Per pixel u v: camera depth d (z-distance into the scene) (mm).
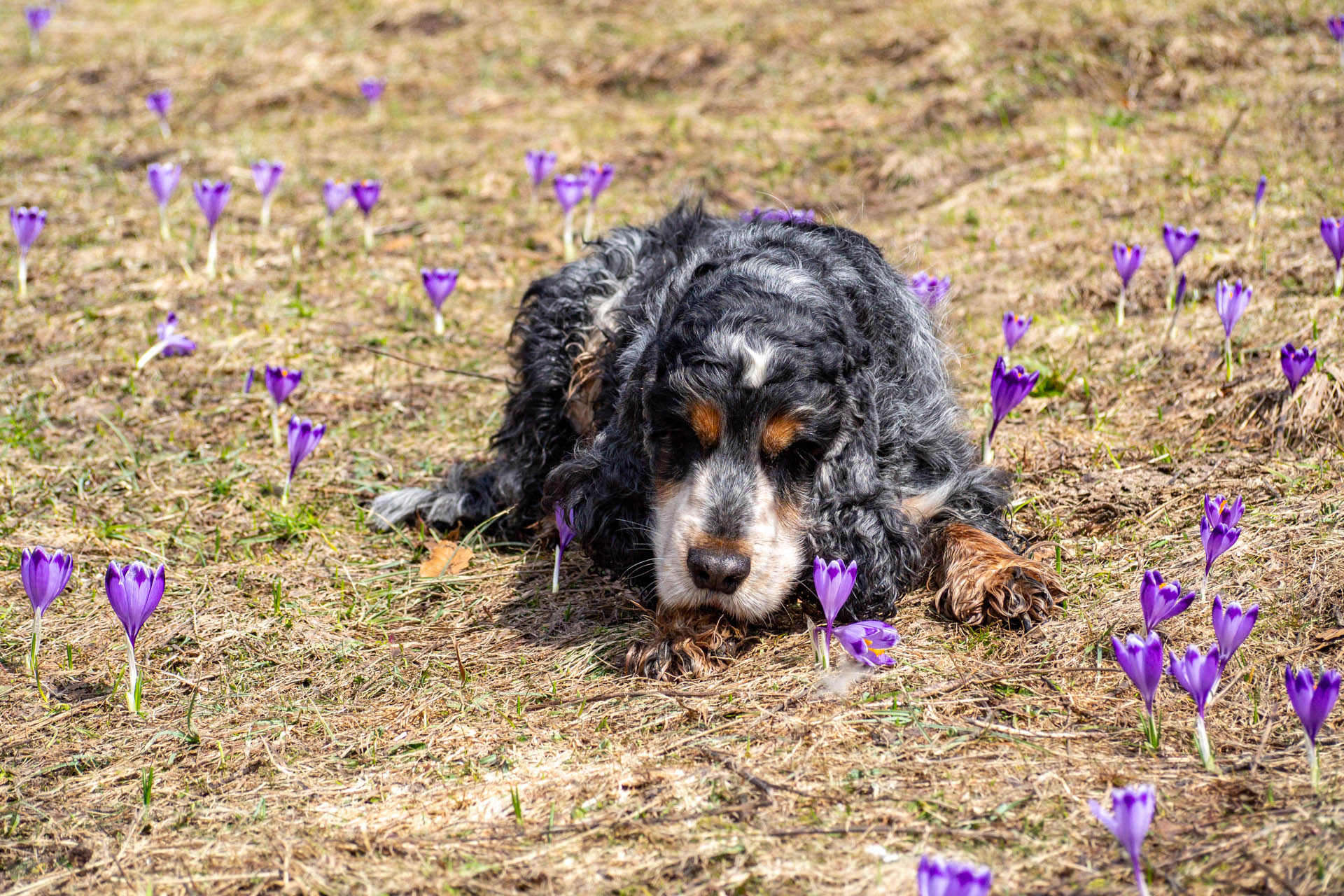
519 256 9867
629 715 4473
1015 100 11492
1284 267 7738
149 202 10750
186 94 13539
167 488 6668
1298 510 5312
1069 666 4547
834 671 4672
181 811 3982
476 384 8008
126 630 4594
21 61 14586
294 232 10227
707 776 3971
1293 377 5836
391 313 8945
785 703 4441
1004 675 4539
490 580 5887
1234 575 4918
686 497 4809
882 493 5281
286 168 11562
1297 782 3645
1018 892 3273
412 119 12859
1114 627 4738
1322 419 5992
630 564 5496
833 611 4539
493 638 5273
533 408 6707
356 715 4621
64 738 4457
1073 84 11586
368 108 13188
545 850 3633
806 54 13367
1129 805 3078
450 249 9984
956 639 4945
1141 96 11305
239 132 12539
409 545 6297
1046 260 8781
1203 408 6520
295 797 4039
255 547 6121
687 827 3691
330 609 5520
